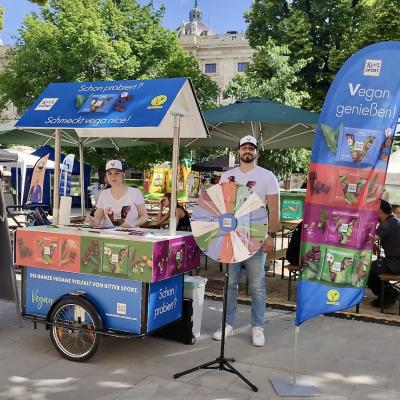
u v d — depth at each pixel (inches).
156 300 166.1
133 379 156.8
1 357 174.2
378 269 244.5
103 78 824.3
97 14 842.2
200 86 888.9
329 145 157.4
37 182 446.0
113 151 813.2
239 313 235.3
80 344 172.1
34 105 195.6
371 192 154.7
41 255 174.7
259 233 151.8
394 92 152.3
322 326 217.2
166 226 300.0
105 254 163.3
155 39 901.8
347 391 151.6
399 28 677.9
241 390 150.2
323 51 933.2
